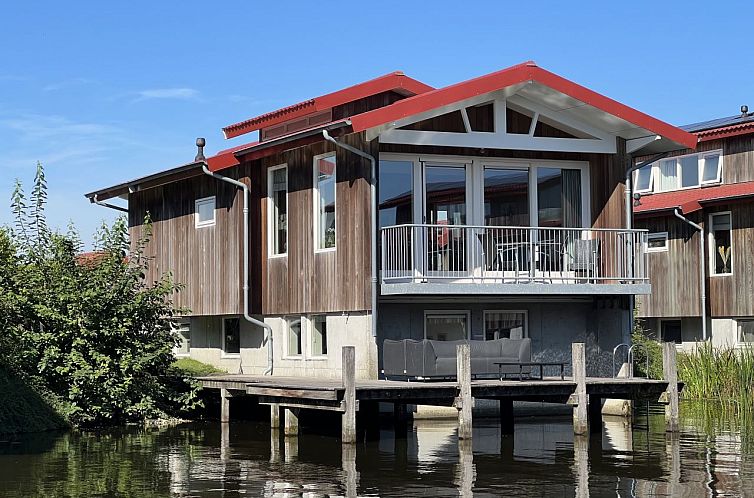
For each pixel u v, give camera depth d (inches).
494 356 713.6
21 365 762.8
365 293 751.1
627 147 831.1
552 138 797.2
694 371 975.0
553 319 832.9
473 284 742.5
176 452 622.5
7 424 727.1
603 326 831.7
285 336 855.7
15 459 595.2
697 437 681.6
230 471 545.6
